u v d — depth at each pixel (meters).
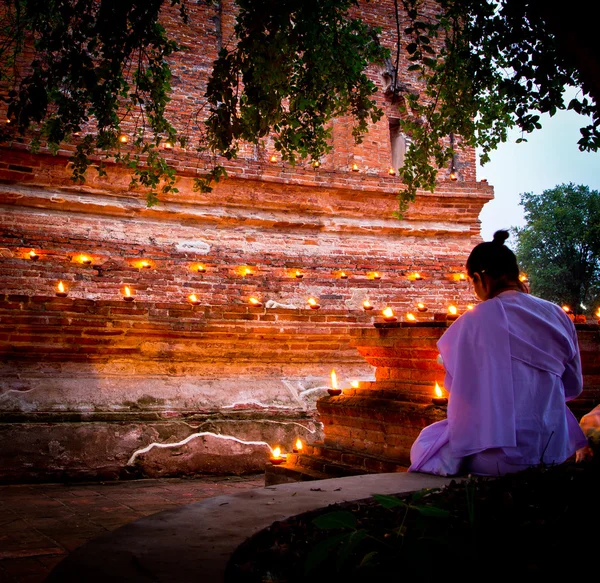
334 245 10.96
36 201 9.10
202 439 7.19
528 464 3.01
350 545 1.74
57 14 5.83
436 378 4.55
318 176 10.71
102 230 9.46
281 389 7.96
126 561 1.82
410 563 1.75
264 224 10.51
